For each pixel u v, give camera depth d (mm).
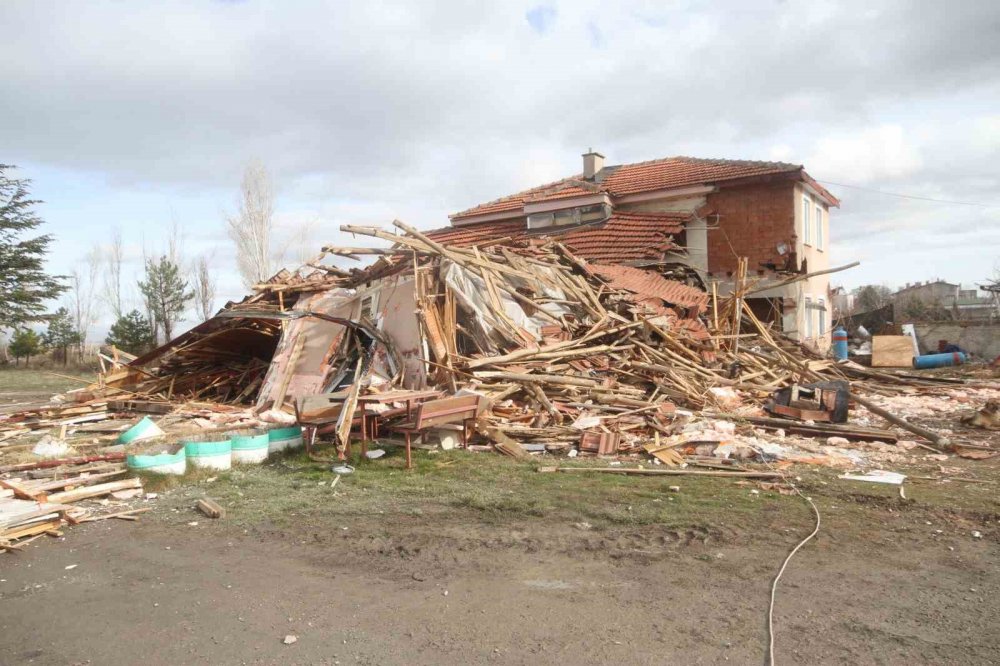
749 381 14406
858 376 17094
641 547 5531
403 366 12281
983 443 9469
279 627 4312
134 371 16203
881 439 9500
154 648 4086
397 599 4676
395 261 13555
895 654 3783
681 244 23062
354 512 6703
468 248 14008
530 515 6445
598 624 4215
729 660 3750
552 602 4551
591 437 9266
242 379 15703
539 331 13336
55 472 8055
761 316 22812
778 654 3797
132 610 4645
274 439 9367
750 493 7020
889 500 6621
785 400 11266
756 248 21781
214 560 5562
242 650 4027
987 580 4773
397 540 5859
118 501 7422
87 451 9664
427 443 9703
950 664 3684
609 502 6770
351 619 4391
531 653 3881
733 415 11141
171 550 5836
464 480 7789
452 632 4168
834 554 5293
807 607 4379
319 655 3941
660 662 3746
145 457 8000
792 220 21219
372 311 13406
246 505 7082
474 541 5766
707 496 6922
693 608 4406
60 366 43812
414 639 4094
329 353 13062
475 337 12344
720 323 18188
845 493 6898
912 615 4246
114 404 14234
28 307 44156
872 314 31625
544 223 25141
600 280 15844
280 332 15344
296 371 13219
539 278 14406
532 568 5164
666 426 10359
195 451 8516
